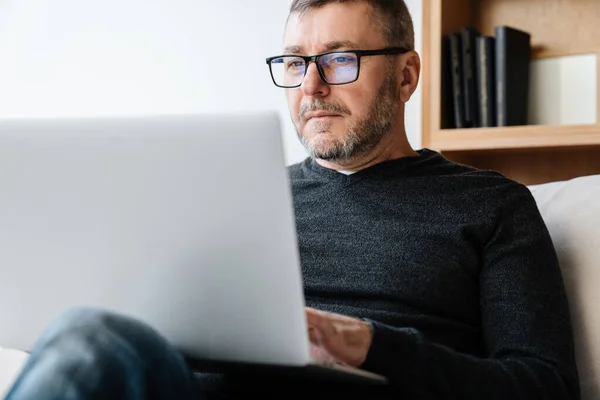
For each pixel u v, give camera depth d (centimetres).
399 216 144
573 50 223
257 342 90
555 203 154
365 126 148
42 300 99
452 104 223
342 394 115
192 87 286
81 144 90
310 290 142
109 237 92
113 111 299
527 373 117
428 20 221
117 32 297
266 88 273
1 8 316
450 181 146
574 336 137
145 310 94
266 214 86
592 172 226
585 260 141
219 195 87
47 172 92
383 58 150
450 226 140
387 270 138
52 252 96
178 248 90
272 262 87
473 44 218
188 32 286
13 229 96
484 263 137
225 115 85
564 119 223
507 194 142
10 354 121
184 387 83
